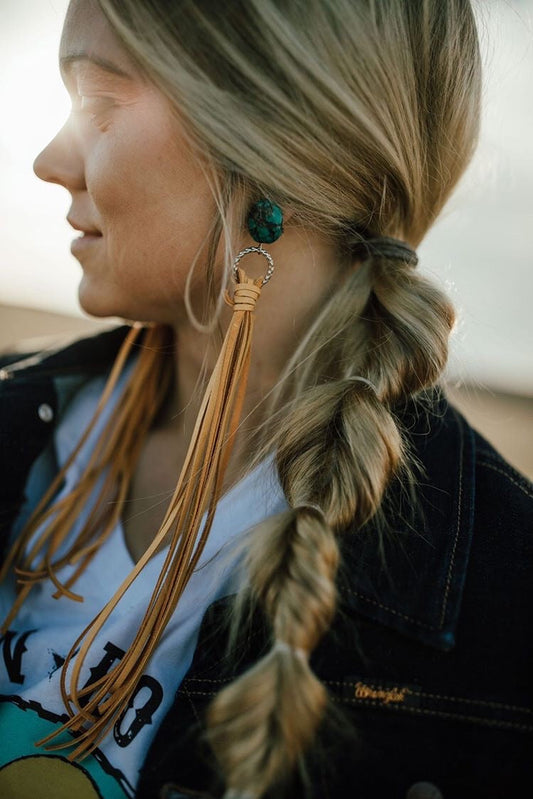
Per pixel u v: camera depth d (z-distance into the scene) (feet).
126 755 2.15
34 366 3.24
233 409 2.40
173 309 2.52
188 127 2.12
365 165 2.27
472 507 2.31
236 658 2.14
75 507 2.87
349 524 2.07
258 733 1.70
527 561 2.23
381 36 2.16
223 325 2.45
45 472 3.12
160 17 2.07
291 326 2.48
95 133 2.24
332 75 2.13
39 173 2.44
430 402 2.48
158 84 2.10
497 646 2.10
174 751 2.09
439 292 2.45
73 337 3.82
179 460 2.87
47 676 2.39
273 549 1.89
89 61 2.19
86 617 2.60
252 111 2.12
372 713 2.03
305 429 2.18
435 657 2.08
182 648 2.25
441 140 2.45
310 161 2.20
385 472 2.12
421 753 2.00
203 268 2.31
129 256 2.32
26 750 2.23
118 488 2.91
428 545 2.23
